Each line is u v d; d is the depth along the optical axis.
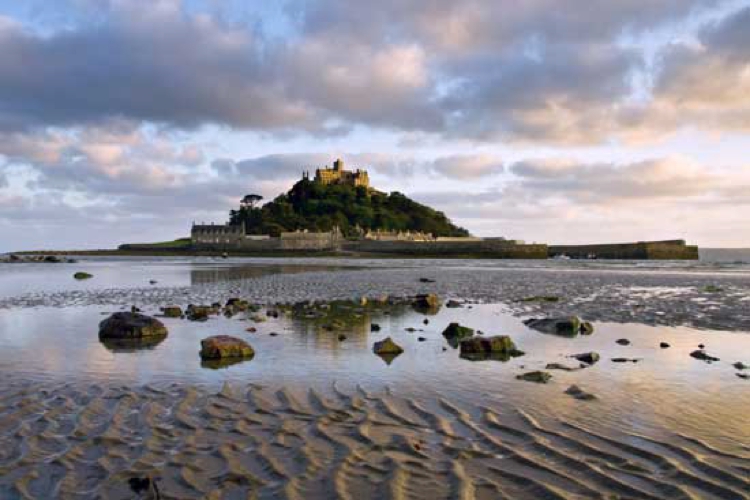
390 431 8.96
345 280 49.59
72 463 7.63
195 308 23.97
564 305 27.64
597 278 52.81
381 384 11.96
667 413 9.75
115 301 30.41
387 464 7.61
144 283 46.41
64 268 85.00
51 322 21.77
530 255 194.50
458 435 8.77
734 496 6.63
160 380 12.33
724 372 12.77
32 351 15.71
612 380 12.12
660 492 6.75
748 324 20.33
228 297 32.56
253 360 14.46
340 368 13.49
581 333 18.72
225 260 144.88
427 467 7.52
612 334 18.50
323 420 9.55
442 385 11.84
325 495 6.68
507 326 20.59
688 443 8.30
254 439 8.60
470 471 7.39
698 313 23.72
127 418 9.62
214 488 6.87
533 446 8.26
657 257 180.50
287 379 12.41
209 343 14.94
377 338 17.88
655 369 13.16
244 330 19.52
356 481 7.07
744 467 7.42
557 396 10.90
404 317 23.22
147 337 18.09
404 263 120.12
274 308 26.55
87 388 11.60
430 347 16.33
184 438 8.64
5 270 76.69
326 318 22.83
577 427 9.06
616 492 6.76
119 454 7.96
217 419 9.59
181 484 6.98
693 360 14.14
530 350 15.80
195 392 11.31
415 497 6.63
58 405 10.34
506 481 7.08
